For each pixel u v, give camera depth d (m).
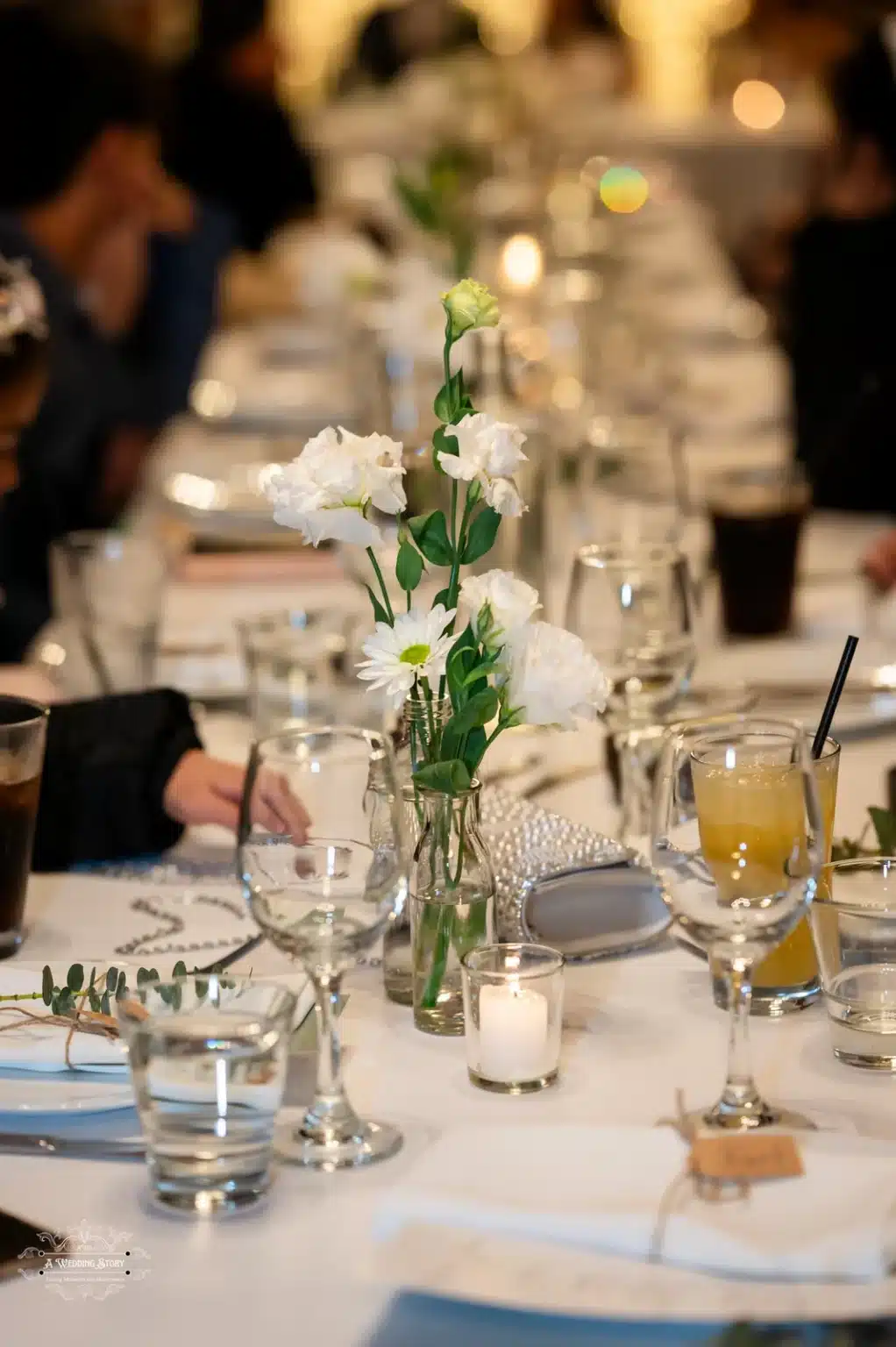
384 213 5.75
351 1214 1.08
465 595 1.25
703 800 1.12
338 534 1.24
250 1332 0.96
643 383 4.07
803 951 1.37
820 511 3.48
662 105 9.70
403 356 3.04
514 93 6.23
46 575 3.01
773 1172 1.02
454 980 1.34
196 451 3.73
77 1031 1.24
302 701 2.05
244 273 5.88
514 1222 0.98
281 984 1.23
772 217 8.52
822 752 1.39
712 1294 0.93
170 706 1.79
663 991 1.42
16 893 1.46
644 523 2.54
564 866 1.45
